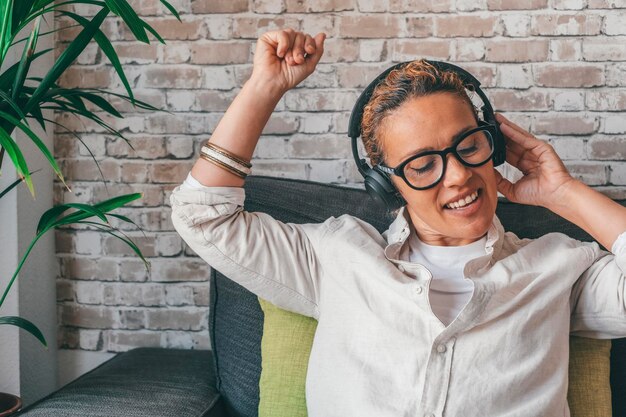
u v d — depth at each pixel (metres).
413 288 1.35
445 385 1.29
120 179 2.13
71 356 2.20
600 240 1.34
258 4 2.05
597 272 1.38
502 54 1.99
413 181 1.30
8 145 1.38
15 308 1.97
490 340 1.30
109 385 1.71
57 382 2.20
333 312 1.41
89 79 2.11
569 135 1.99
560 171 1.39
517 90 1.99
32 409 1.55
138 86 2.11
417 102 1.29
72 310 2.18
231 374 1.74
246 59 2.07
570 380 1.46
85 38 1.61
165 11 2.08
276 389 1.57
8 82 1.67
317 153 2.07
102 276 2.16
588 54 1.97
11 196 1.96
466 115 1.29
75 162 2.14
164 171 2.12
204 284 2.14
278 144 2.08
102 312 2.17
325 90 2.05
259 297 1.63
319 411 1.36
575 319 1.41
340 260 1.44
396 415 1.28
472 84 1.37
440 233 1.35
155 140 2.12
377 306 1.38
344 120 2.05
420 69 1.32
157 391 1.69
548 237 1.46
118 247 2.15
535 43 1.98
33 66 2.03
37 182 2.07
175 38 2.08
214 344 1.80
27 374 2.04
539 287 1.35
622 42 1.95
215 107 2.09
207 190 1.39
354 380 1.33
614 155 1.98
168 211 2.13
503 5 1.98
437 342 1.31
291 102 2.06
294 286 1.47
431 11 2.00
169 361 1.96
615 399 1.56
